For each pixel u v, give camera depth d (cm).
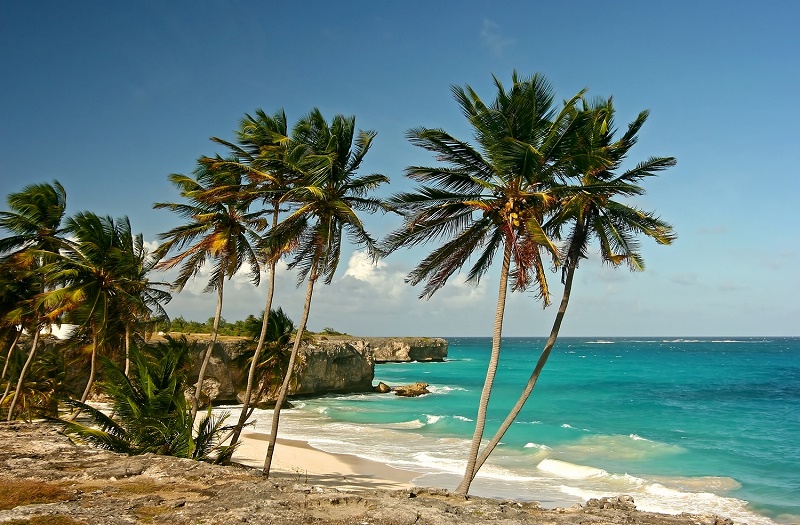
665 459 2677
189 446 1473
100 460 1170
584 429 3538
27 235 2223
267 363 2355
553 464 2472
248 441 2920
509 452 2816
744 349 18500
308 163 1686
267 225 1970
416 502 945
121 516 788
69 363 2738
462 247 1576
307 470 2283
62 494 903
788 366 9825
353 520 795
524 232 1438
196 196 1848
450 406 4862
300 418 3984
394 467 2408
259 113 2047
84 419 2712
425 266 1588
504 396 5662
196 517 792
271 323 2355
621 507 1104
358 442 3038
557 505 1858
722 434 3362
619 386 6525
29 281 2339
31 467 1100
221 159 1933
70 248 2145
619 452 2842
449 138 1447
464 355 15662
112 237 2175
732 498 1973
